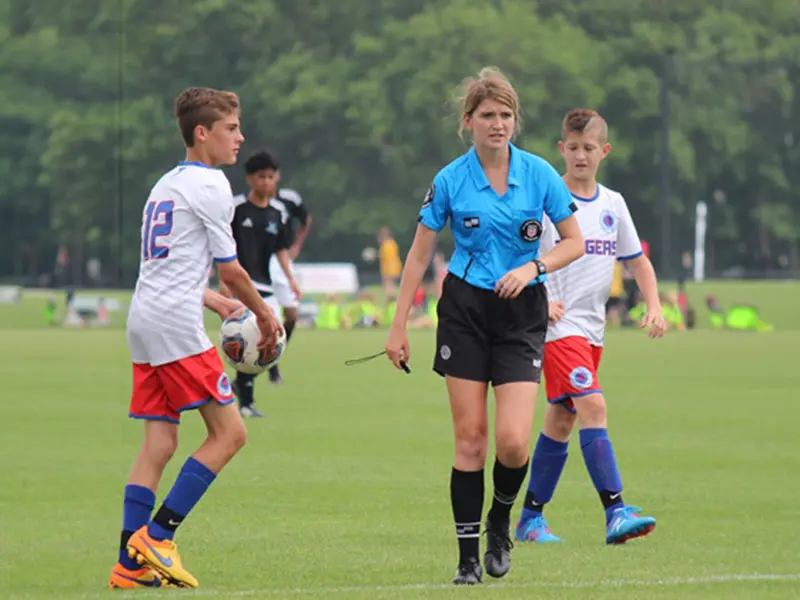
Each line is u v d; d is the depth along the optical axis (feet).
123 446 147.54
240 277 83.15
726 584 80.53
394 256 506.07
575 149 102.68
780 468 131.75
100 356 294.05
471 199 81.97
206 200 82.38
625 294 443.73
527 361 81.82
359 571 85.61
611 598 76.59
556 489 119.24
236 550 92.73
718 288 548.72
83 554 92.02
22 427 164.45
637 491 118.32
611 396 204.54
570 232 83.15
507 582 81.61
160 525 81.05
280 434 157.99
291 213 207.62
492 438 151.74
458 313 81.82
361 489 118.93
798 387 219.82
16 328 433.48
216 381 82.38
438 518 105.09
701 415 178.19
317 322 451.12
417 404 192.95
